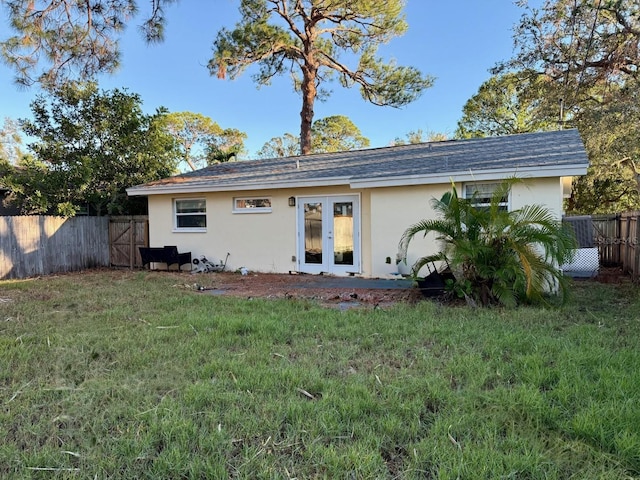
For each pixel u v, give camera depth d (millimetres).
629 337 4414
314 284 8961
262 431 2646
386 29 18531
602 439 2422
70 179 12781
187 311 6086
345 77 20922
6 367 3818
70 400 3131
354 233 10008
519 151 9094
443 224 6559
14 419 2863
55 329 5156
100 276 10695
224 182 11305
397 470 2256
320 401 3012
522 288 6102
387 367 3709
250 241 11320
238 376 3521
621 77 14562
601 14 11180
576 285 8156
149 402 3066
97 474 2242
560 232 5930
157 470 2256
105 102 13828
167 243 12391
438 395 3035
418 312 5789
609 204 20109
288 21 19172
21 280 10195
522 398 2906
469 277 6449
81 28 6656
